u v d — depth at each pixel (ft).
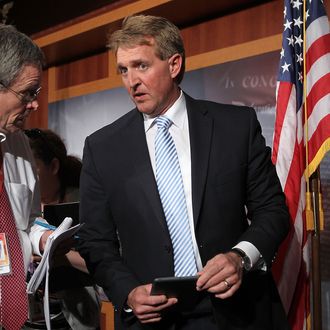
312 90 6.84
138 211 5.00
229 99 9.50
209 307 4.92
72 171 7.61
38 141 7.40
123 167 5.13
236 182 5.05
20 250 5.08
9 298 4.95
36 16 12.02
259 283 5.10
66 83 12.93
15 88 4.65
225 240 4.98
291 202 6.66
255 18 9.18
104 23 10.45
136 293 4.69
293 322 6.63
